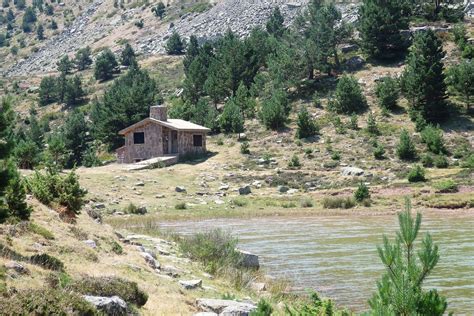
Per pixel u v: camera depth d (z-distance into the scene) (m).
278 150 86.25
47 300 13.80
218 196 67.75
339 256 35.31
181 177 75.06
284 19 172.00
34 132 110.00
